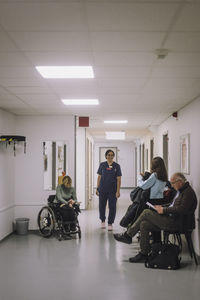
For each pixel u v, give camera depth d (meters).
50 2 2.03
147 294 3.38
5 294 3.38
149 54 3.01
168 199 4.99
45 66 3.38
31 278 3.87
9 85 4.20
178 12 2.17
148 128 9.64
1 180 5.86
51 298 3.27
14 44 2.74
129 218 4.75
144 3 2.05
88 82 4.07
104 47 2.82
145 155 12.27
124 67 3.42
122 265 4.37
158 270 4.16
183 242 5.67
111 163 6.76
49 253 4.98
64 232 5.85
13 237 6.12
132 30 2.46
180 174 4.46
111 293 3.40
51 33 2.51
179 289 3.52
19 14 2.19
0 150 5.80
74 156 6.82
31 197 6.70
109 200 6.68
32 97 4.98
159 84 4.19
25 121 6.80
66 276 3.94
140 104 5.68
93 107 5.97
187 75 3.74
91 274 4.01
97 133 11.81
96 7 2.10
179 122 6.28
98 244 5.52
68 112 6.54
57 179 6.75
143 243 4.48
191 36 2.58
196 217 4.94
